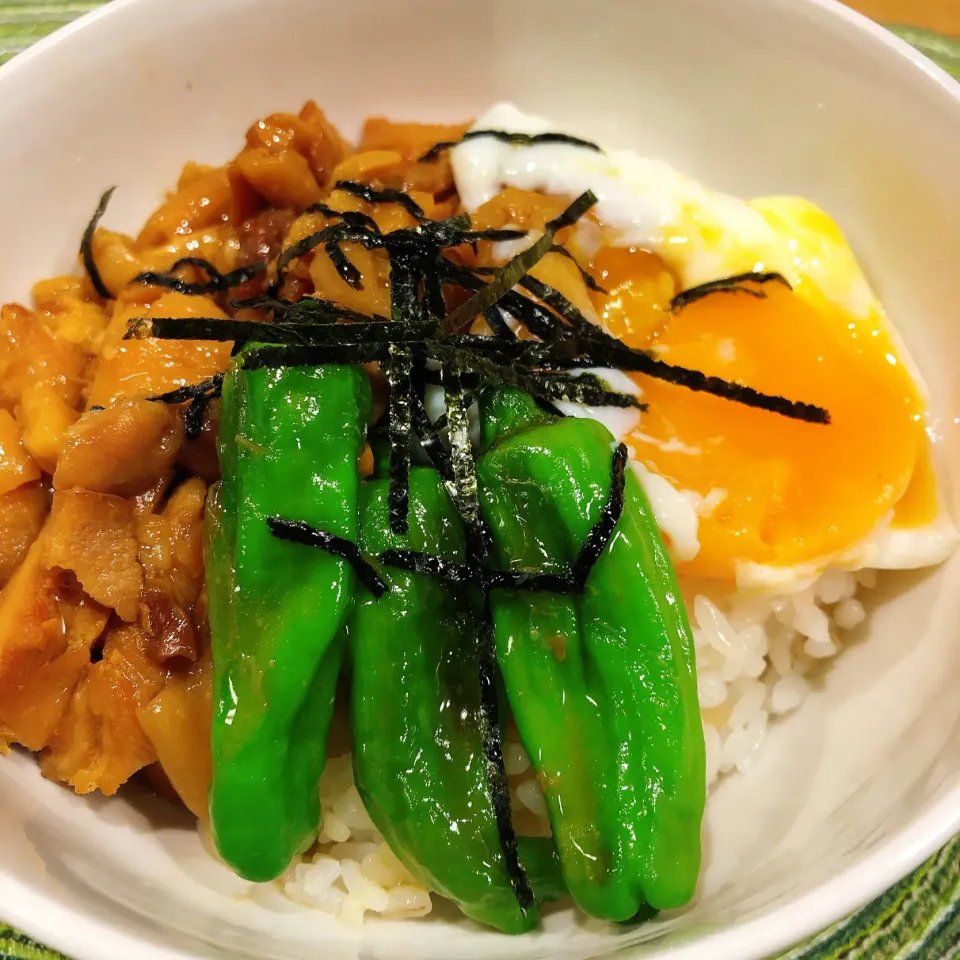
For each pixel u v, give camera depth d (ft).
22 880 0.31
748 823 0.41
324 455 0.36
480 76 0.54
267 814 0.35
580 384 0.42
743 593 0.45
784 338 0.47
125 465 0.39
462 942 0.36
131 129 0.50
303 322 0.41
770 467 0.44
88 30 0.47
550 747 0.36
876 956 0.39
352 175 0.50
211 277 0.47
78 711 0.38
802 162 0.51
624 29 0.51
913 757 0.37
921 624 0.43
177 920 0.34
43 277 0.48
